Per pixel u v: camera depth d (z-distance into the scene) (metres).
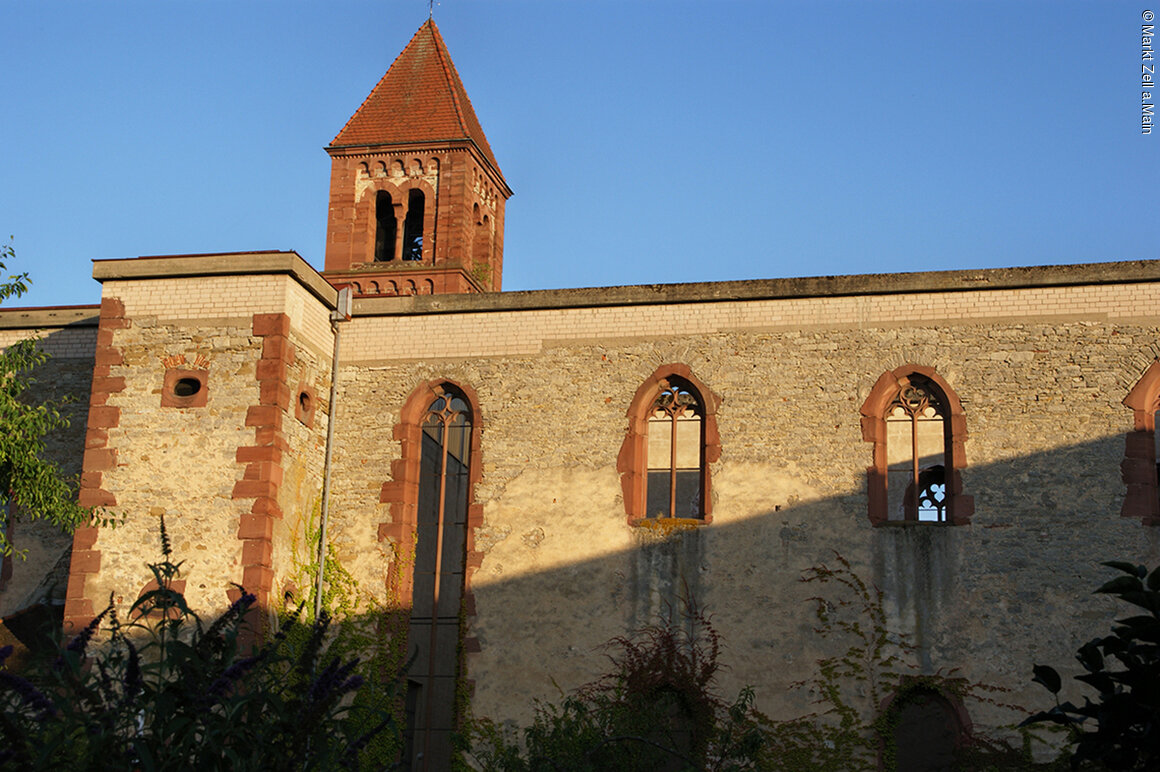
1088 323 22.88
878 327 23.62
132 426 23.14
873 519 22.61
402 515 24.50
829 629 22.23
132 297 23.94
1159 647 9.66
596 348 24.67
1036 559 21.91
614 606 23.17
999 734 21.22
